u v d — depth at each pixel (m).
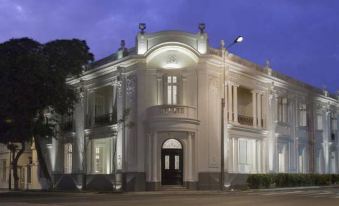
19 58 38.19
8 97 38.38
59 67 40.41
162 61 38.97
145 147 38.31
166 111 37.56
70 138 48.03
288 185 44.91
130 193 34.25
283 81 49.41
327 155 58.62
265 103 46.84
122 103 40.31
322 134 58.00
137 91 38.78
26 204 22.12
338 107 62.62
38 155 44.97
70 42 41.78
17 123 40.12
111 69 42.06
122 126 40.03
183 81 38.91
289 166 50.06
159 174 37.75
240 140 43.81
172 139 38.22
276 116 48.22
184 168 37.88
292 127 51.38
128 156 39.09
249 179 41.06
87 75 45.50
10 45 39.41
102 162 45.09
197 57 38.66
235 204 21.66
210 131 39.03
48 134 42.59
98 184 42.97
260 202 22.92
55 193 37.62
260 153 45.38
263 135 45.94
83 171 45.03
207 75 39.00
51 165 51.12
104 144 45.09
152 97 38.72
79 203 22.98
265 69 47.19
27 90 38.53
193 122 37.97
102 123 43.25
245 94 45.88
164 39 38.88
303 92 54.06
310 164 54.41
